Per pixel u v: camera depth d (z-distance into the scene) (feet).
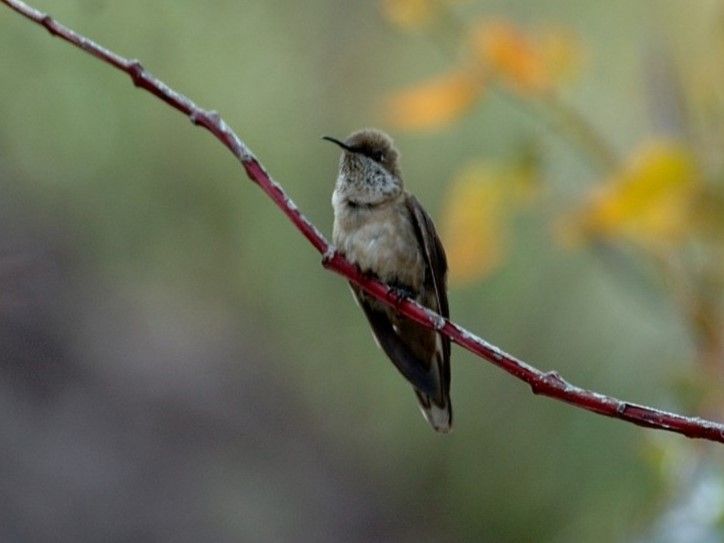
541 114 24.06
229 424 51.11
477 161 33.83
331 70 38.88
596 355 35.37
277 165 38.86
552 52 20.57
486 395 40.24
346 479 47.37
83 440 51.26
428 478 43.62
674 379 21.62
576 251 33.01
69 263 41.24
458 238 20.90
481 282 36.24
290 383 46.70
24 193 39.09
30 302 27.58
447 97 20.11
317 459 48.08
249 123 38.50
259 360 46.65
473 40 20.57
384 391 43.45
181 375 49.01
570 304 36.09
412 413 43.45
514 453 38.93
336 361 43.37
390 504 45.75
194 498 51.06
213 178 39.63
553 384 13.84
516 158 20.85
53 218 40.01
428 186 36.35
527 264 35.88
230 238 40.93
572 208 21.56
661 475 21.47
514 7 31.86
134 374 49.26
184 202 40.04
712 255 21.11
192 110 15.10
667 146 19.26
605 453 35.37
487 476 39.86
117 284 43.04
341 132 38.86
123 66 14.82
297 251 41.14
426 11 20.80
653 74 21.54
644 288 22.12
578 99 27.07
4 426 49.55
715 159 19.90
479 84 20.26
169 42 37.27
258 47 38.47
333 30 39.01
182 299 43.37
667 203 19.20
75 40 14.80
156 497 50.78
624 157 22.36
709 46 21.86
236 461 50.57
